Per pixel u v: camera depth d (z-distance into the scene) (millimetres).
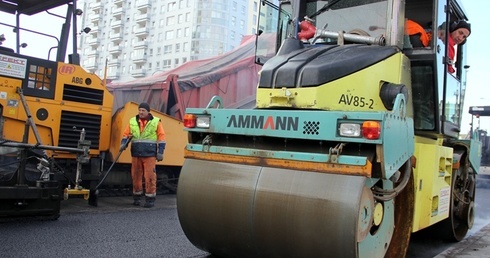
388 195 3436
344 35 4402
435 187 4371
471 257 4715
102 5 69500
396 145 3279
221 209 3572
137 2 63812
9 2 7086
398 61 4102
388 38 4219
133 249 4371
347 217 2986
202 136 3988
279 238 3271
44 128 6410
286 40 4207
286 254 3285
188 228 3836
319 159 3197
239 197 3467
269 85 3715
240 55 11766
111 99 7191
